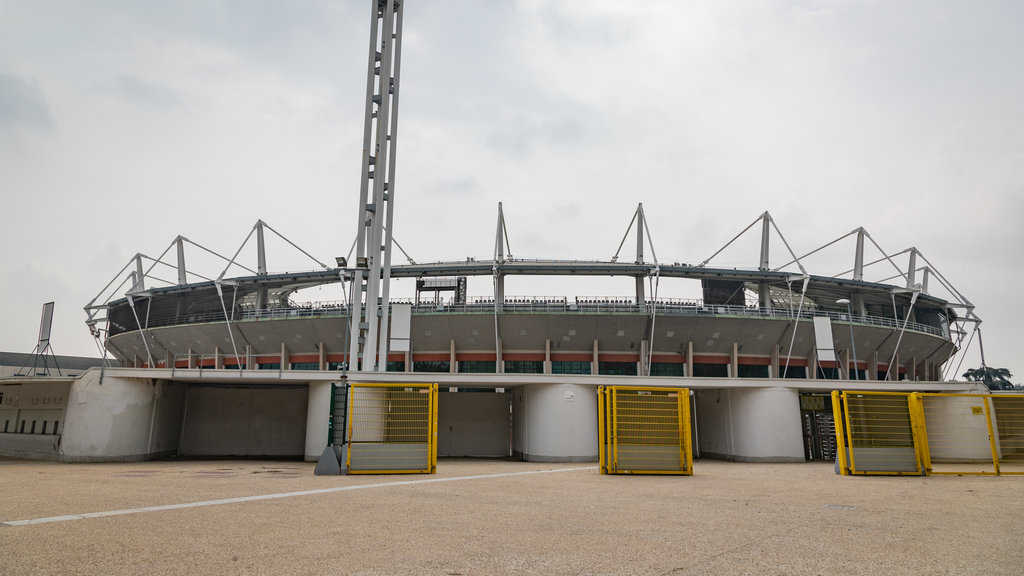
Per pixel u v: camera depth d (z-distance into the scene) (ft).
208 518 29.78
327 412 86.58
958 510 34.65
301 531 26.45
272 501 36.94
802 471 67.31
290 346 167.32
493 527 27.99
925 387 94.38
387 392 62.95
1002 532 27.12
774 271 167.63
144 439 90.68
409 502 37.19
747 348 161.27
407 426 62.54
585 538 25.31
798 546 23.73
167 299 192.34
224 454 103.04
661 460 60.39
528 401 91.56
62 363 278.05
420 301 163.43
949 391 93.97
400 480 52.75
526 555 21.89
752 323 155.84
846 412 62.54
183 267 201.98
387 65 126.93
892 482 53.21
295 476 57.31
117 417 87.66
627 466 60.03
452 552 22.34
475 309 158.20
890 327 165.17
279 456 102.89
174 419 100.12
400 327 146.20
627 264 166.50
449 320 155.84
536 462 86.53
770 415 89.30
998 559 21.48
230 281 173.88
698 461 92.48
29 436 97.81
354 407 61.41
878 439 61.77
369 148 124.47
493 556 21.70
